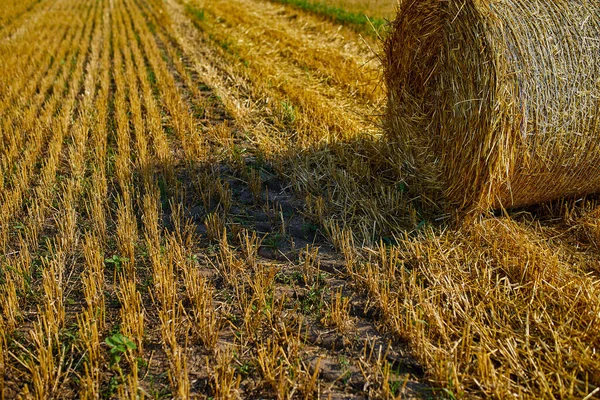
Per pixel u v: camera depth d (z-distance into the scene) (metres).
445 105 4.50
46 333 3.40
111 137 7.07
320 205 4.83
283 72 9.26
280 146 6.36
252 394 2.99
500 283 3.79
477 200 4.30
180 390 2.89
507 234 4.21
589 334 3.19
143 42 12.43
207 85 8.96
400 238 4.29
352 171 5.52
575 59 4.02
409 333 3.30
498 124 3.99
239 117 7.33
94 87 9.19
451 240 4.36
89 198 5.19
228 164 5.97
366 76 8.65
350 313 3.65
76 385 3.07
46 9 19.61
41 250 4.46
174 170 5.84
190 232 4.51
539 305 3.48
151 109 7.75
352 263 4.10
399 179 5.23
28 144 6.61
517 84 3.93
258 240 4.61
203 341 3.37
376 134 6.39
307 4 14.91
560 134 4.09
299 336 3.37
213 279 4.05
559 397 2.82
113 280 4.06
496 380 2.85
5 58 11.62
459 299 3.57
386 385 2.90
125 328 3.36
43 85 9.38
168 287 3.73
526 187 4.37
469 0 4.11
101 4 20.45
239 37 12.03
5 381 3.09
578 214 4.71
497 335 3.29
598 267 3.93
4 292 3.74
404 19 4.98
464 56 4.20
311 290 3.86
